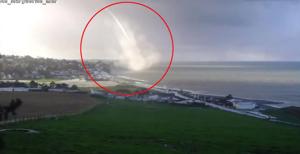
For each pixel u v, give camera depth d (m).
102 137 47.62
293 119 88.75
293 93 176.75
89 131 52.09
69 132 50.00
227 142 48.75
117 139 46.66
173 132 55.16
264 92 179.12
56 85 132.62
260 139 52.59
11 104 65.44
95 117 71.50
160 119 73.62
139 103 104.50
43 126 54.28
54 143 41.31
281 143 49.88
